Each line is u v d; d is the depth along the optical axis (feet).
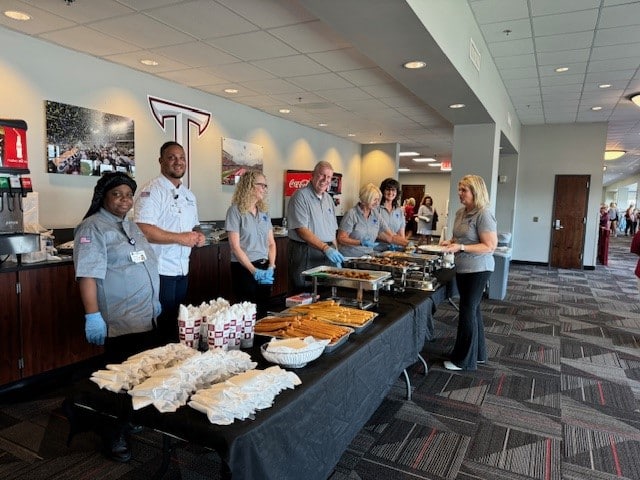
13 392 9.32
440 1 10.09
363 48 10.47
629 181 79.05
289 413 3.95
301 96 17.99
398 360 7.13
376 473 6.83
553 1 11.85
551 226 30.25
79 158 12.94
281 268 18.69
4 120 8.14
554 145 29.73
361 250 11.60
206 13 10.02
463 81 12.81
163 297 8.20
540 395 9.80
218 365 4.33
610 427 8.44
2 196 8.21
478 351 11.46
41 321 9.63
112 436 6.79
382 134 27.71
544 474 6.93
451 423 8.44
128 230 6.59
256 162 20.98
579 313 17.49
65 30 11.07
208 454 7.18
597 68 17.29
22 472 6.69
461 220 10.71
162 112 15.66
